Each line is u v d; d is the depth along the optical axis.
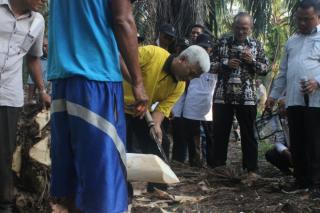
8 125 4.23
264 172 7.03
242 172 6.41
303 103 5.53
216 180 6.21
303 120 5.61
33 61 4.58
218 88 6.78
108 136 2.62
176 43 7.21
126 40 2.66
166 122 6.93
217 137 6.81
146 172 2.92
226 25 10.88
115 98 2.68
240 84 6.66
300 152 5.69
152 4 9.65
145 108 2.80
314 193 5.46
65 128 2.71
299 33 5.71
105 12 2.69
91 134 2.61
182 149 7.59
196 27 7.79
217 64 6.73
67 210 2.78
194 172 6.78
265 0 10.80
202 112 7.37
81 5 2.67
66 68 2.63
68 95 2.65
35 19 4.34
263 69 6.68
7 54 4.18
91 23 2.65
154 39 9.64
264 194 5.61
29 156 4.20
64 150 2.72
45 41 7.34
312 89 5.39
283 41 12.52
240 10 11.05
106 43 2.68
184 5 9.77
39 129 4.25
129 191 3.50
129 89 4.45
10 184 4.24
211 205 5.17
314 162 5.54
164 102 4.61
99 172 2.59
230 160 8.54
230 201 5.31
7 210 4.25
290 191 5.71
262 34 10.91
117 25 2.66
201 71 4.41
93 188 2.59
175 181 2.95
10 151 4.24
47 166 4.21
